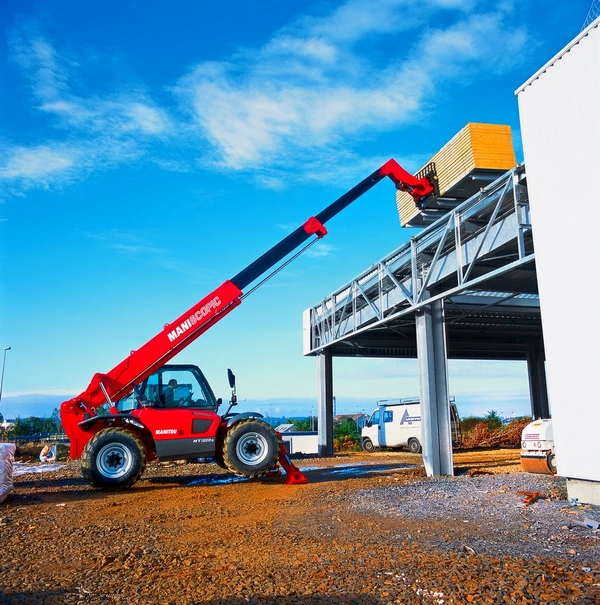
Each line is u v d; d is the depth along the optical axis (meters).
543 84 8.88
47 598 4.50
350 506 8.69
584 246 8.00
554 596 4.27
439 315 13.52
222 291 13.00
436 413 13.18
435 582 4.62
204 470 14.65
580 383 7.95
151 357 12.45
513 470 13.52
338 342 20.61
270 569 5.13
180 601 4.35
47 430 61.91
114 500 9.98
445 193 13.65
